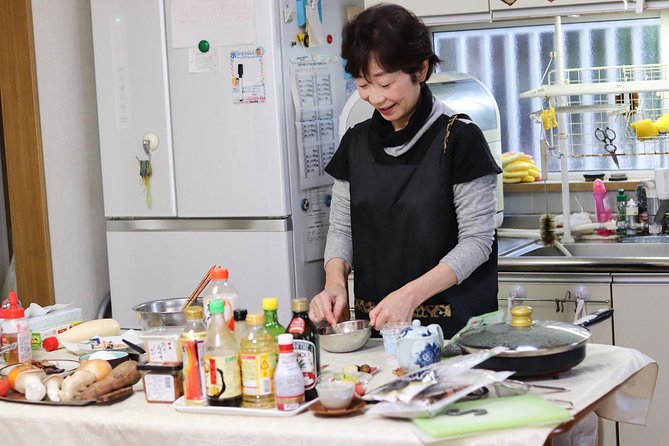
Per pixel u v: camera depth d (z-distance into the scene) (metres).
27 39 3.88
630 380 2.21
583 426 2.32
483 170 2.50
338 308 2.45
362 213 2.69
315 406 1.87
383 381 2.08
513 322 2.12
